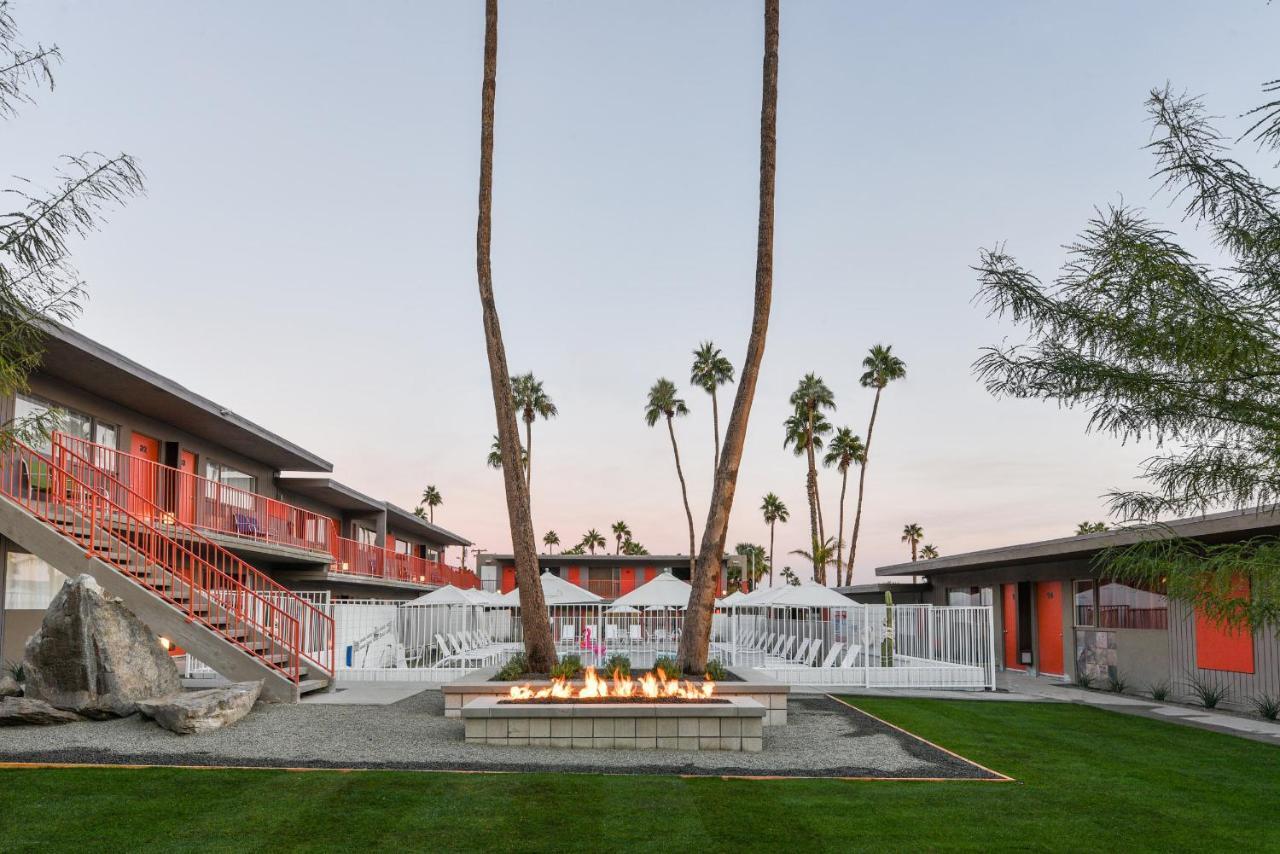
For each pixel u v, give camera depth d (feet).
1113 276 15.40
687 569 184.55
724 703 36.24
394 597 120.98
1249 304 14.51
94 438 61.36
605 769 30.37
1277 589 13.97
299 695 46.50
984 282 16.63
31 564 52.85
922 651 70.85
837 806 25.96
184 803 24.97
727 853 21.50
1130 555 15.81
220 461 82.53
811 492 186.60
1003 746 38.45
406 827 23.12
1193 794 29.40
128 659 39.32
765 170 53.78
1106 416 16.53
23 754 31.27
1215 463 15.60
